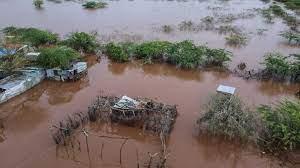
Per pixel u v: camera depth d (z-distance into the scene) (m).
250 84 16.66
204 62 18.58
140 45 19.84
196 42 22.12
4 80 15.77
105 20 27.27
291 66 16.97
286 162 11.27
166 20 27.31
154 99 15.04
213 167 11.14
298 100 15.16
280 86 16.58
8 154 11.77
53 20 27.48
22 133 12.96
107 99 14.01
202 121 12.67
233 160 11.45
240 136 12.06
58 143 12.03
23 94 15.77
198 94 15.58
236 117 12.22
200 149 11.91
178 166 11.11
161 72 18.00
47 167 11.09
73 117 13.67
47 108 14.69
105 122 13.23
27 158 11.52
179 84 16.64
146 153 11.63
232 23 26.59
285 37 22.70
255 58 19.61
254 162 11.35
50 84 16.72
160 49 19.14
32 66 16.97
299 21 26.69
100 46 20.78
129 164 11.12
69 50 17.73
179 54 18.55
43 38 21.42
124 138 12.43
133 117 12.88
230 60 18.39
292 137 11.27
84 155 11.57
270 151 11.70
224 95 13.15
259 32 24.27
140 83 16.73
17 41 20.89
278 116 11.93
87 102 15.00
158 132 12.45
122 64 18.91
